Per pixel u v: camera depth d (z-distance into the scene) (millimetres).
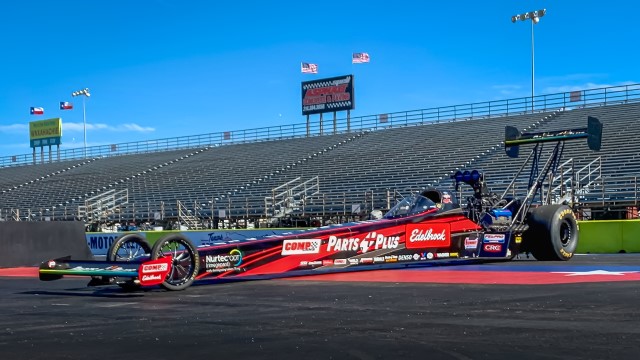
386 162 29891
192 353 5422
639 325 6125
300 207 27172
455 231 13086
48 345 5895
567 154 24688
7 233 17719
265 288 9953
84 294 9922
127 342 5934
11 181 45625
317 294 9039
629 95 28891
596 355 4996
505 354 5102
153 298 9047
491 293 8625
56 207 36406
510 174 24703
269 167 34031
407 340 5699
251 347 5586
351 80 40125
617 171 22438
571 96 30281
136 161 42938
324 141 36531
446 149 29281
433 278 10836
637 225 17938
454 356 5090
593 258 15344
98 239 26422
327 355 5230
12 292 10641
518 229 13828
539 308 7227
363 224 12180
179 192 33969
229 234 23531
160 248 9617
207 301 8602
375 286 9859
